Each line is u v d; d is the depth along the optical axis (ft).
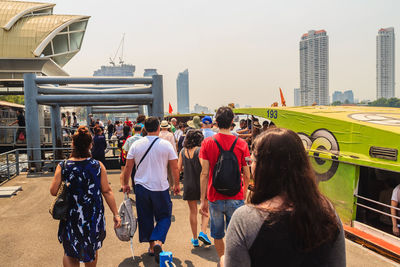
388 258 13.88
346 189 16.25
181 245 16.15
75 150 10.62
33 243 16.81
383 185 16.46
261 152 4.48
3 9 194.29
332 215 4.19
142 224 14.30
